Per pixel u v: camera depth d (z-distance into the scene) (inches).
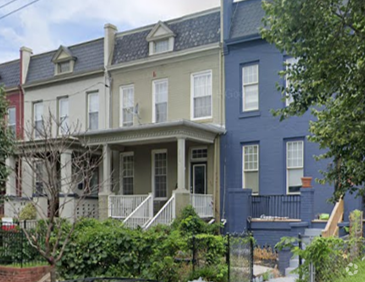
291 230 540.4
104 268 379.6
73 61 841.5
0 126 520.1
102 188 689.0
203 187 698.2
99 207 681.0
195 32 722.8
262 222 576.1
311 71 271.0
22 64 904.9
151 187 741.3
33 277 413.1
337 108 301.3
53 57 858.1
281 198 617.9
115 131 675.4
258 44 660.1
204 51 698.8
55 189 276.7
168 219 609.6
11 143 513.0
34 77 895.7
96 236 385.4
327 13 256.8
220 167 679.7
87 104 817.5
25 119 831.1
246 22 679.1
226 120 680.4
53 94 858.1
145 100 753.6
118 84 784.3
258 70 660.1
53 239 377.7
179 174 625.3
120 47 799.7
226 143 678.5
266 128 647.1
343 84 267.1
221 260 380.2
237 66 676.1
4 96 570.6
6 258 442.3
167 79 736.3
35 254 434.9
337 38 256.4
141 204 621.6
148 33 775.1
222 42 682.2
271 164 640.4
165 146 732.0
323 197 589.6
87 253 381.4
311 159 606.9
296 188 621.0
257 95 661.3
